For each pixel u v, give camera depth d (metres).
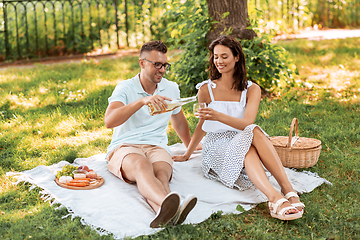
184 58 6.46
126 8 10.08
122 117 3.06
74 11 10.05
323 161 3.94
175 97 3.63
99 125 5.01
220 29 6.11
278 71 6.14
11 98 5.91
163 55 3.24
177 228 2.69
